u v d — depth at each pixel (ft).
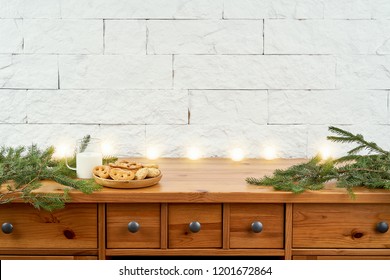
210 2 6.09
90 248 4.68
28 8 6.05
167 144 6.26
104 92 6.17
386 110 6.20
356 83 6.17
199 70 6.17
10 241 4.68
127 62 6.14
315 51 6.15
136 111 6.20
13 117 6.16
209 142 6.27
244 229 4.67
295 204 4.64
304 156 6.28
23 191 4.44
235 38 6.13
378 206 4.65
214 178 5.09
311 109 6.21
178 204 4.65
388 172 4.74
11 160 4.89
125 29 6.10
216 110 6.22
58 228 4.66
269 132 6.25
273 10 6.11
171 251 4.68
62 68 6.12
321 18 6.11
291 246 4.67
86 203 4.64
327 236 4.67
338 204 4.65
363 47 6.14
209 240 4.69
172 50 6.14
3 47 6.07
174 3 6.09
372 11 6.10
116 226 4.67
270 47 6.14
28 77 6.12
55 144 6.21
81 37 6.10
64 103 6.16
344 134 5.17
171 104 6.21
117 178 4.66
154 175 4.78
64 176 4.70
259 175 5.23
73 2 6.06
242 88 6.19
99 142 5.21
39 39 6.08
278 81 6.18
